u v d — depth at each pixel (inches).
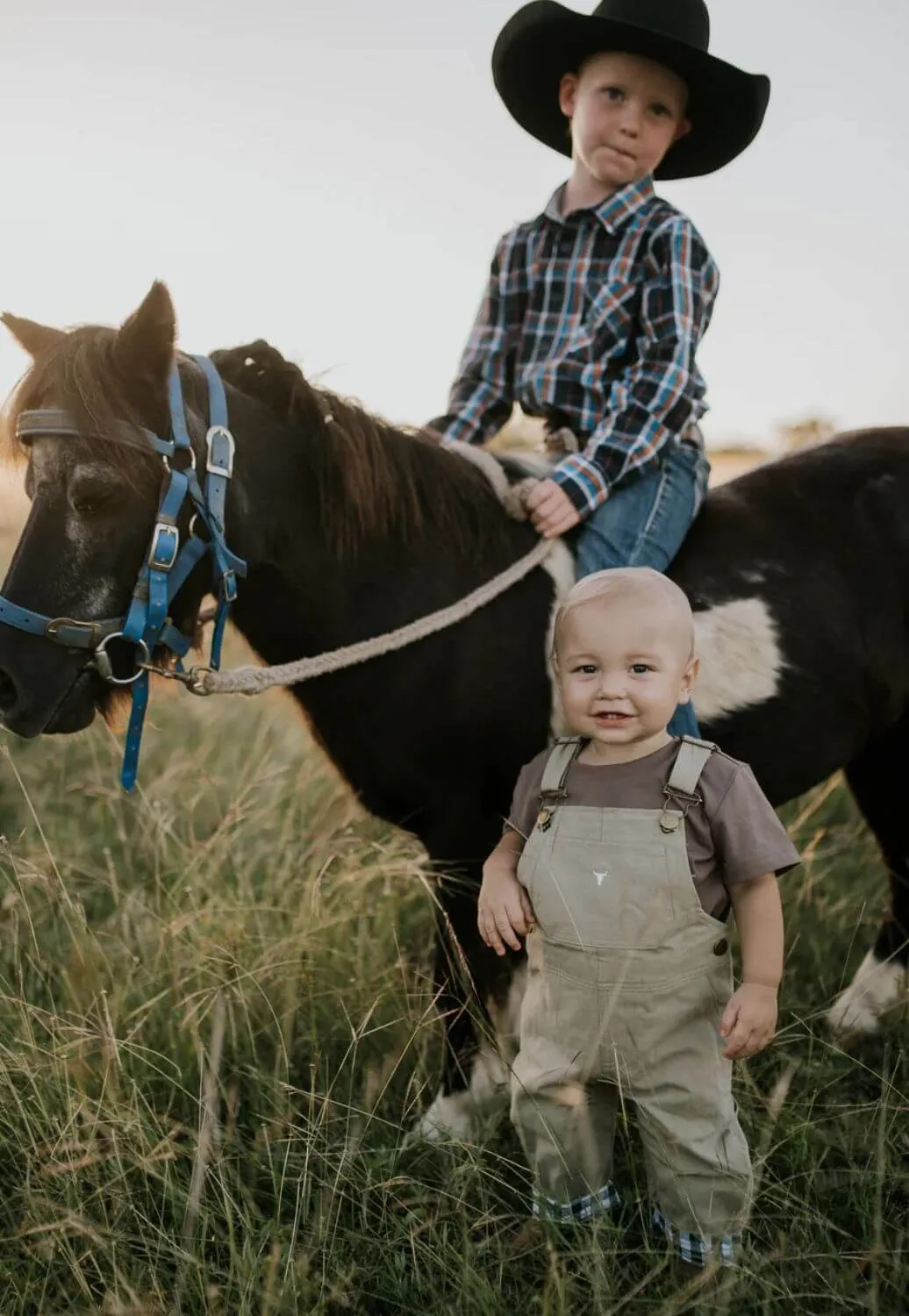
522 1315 60.6
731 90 90.7
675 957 57.9
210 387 67.1
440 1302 60.4
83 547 61.8
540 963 61.9
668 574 80.4
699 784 58.5
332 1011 89.3
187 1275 61.6
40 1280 63.1
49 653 62.5
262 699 152.4
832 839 123.9
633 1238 68.4
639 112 85.8
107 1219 64.9
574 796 60.8
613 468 78.5
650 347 82.5
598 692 58.3
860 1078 84.1
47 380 62.4
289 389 70.9
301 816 121.5
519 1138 70.3
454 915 78.5
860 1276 62.1
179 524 64.7
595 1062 60.2
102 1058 78.4
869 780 96.0
